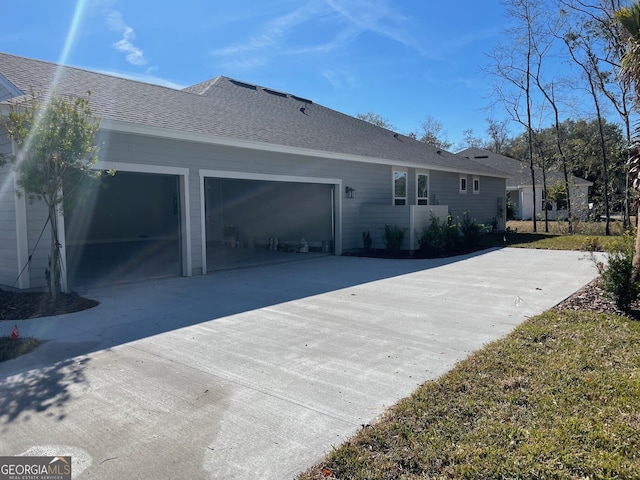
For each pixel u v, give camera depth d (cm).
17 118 604
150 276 912
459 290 748
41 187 636
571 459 238
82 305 650
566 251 1336
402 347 449
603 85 1778
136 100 959
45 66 980
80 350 452
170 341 479
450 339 473
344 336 491
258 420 300
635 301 568
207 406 321
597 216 2386
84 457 256
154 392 346
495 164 3297
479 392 327
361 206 1398
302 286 805
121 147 791
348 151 1298
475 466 236
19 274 702
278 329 522
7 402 330
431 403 313
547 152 2458
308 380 367
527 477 226
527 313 580
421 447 258
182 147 890
